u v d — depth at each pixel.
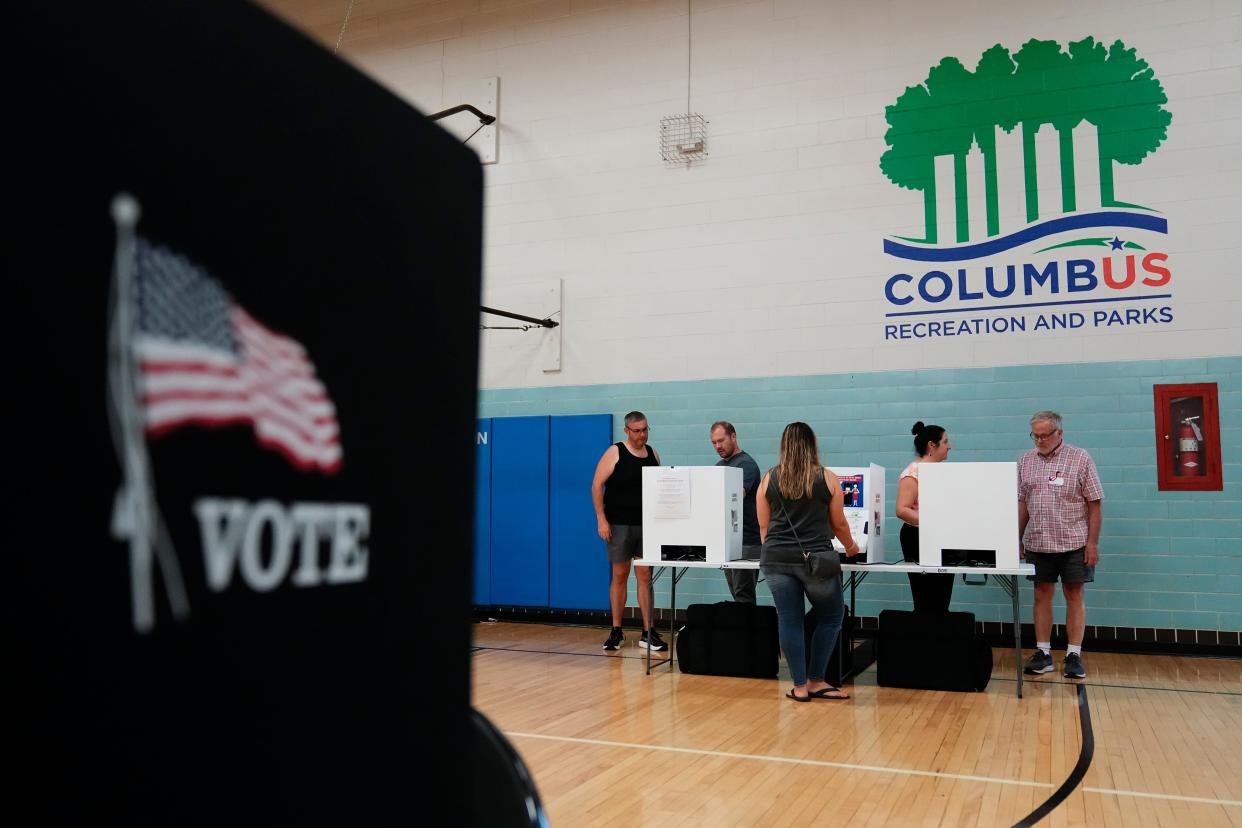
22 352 0.25
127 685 0.28
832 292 7.00
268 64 0.34
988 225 6.66
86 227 0.27
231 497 0.32
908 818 2.77
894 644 4.91
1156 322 6.25
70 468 0.26
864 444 6.81
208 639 0.31
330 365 0.36
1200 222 6.22
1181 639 6.01
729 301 7.27
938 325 6.72
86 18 0.27
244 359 0.32
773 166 7.24
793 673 4.55
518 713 4.26
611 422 7.50
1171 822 2.72
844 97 7.10
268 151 0.34
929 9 6.94
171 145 0.30
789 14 7.30
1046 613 5.32
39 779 0.25
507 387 7.88
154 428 0.29
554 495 7.63
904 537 5.35
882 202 6.94
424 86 8.38
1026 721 4.08
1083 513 5.17
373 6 8.59
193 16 0.31
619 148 7.70
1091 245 6.43
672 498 5.23
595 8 7.89
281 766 0.33
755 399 7.12
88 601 0.27
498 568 7.75
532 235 7.91
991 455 6.52
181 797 0.29
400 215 0.41
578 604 7.49
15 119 0.25
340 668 0.36
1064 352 6.42
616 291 7.61
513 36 8.13
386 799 0.38
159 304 0.29
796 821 2.75
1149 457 6.18
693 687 4.90
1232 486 5.99
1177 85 6.34
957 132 6.80
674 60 7.61
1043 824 2.71
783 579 4.51
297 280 0.35
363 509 0.38
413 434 0.41
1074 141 6.53
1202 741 3.71
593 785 3.12
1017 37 6.72
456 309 0.44
